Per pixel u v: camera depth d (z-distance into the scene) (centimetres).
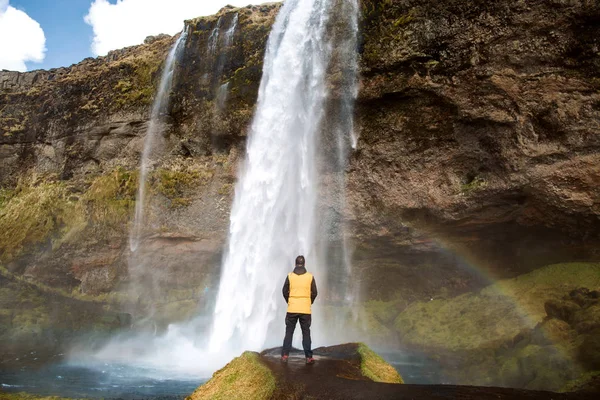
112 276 2355
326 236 1973
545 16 1447
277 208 2047
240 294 2100
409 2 1700
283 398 761
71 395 1180
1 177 2950
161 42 2623
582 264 1571
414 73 1684
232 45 2184
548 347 1162
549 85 1459
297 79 1962
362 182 1877
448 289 1870
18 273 2503
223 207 2188
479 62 1557
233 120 2134
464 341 1498
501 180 1584
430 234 1802
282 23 2055
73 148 2673
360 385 816
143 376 1420
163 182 2312
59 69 3147
